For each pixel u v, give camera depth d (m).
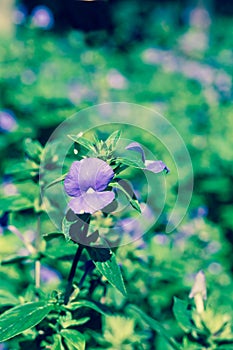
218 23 4.15
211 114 2.26
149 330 1.02
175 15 4.12
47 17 3.04
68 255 0.93
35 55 2.75
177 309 0.94
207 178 1.70
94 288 0.92
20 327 0.80
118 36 3.67
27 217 1.11
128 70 2.89
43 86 2.18
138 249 1.07
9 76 2.30
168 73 2.82
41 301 0.83
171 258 1.19
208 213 1.60
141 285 1.08
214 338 0.93
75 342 0.83
